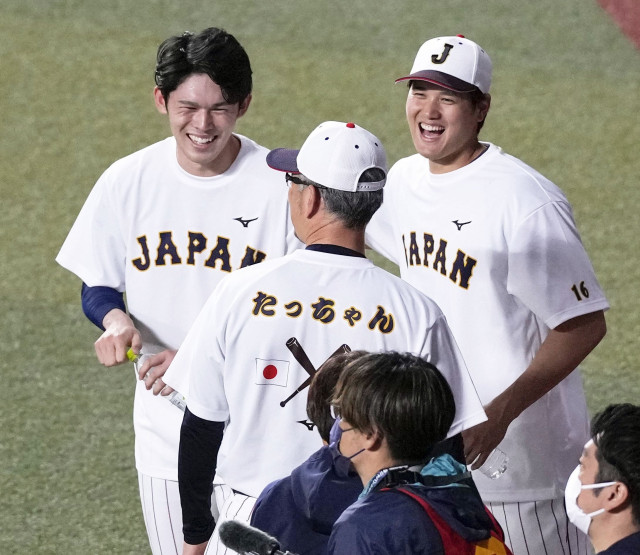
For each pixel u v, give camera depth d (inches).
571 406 593.0
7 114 1363.2
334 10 1649.9
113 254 591.2
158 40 1549.0
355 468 395.2
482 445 545.3
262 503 417.1
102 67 1475.1
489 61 576.7
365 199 449.4
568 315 554.3
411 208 593.6
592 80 1501.0
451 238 573.9
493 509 583.2
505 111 1411.2
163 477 587.2
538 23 1641.2
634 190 1242.6
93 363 931.3
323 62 1509.6
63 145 1301.7
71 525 737.6
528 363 572.7
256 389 452.1
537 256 553.9
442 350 465.1
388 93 1439.5
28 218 1155.9
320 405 415.2
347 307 449.7
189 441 470.6
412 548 354.9
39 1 1643.7
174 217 578.2
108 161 1272.1
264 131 1342.3
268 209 573.9
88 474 792.3
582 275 559.8
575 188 1245.7
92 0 1652.3
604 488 367.9
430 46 574.6
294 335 447.5
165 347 591.5
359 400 376.2
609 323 1002.7
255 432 458.0
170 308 585.9
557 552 594.6
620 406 375.6
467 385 473.7
